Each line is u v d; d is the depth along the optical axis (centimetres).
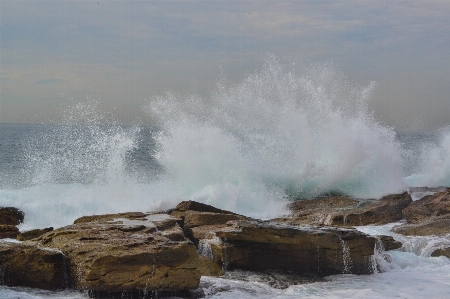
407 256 1102
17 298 762
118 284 788
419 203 1493
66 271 847
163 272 807
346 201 1538
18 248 859
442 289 890
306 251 996
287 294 856
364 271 1002
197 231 1098
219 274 966
